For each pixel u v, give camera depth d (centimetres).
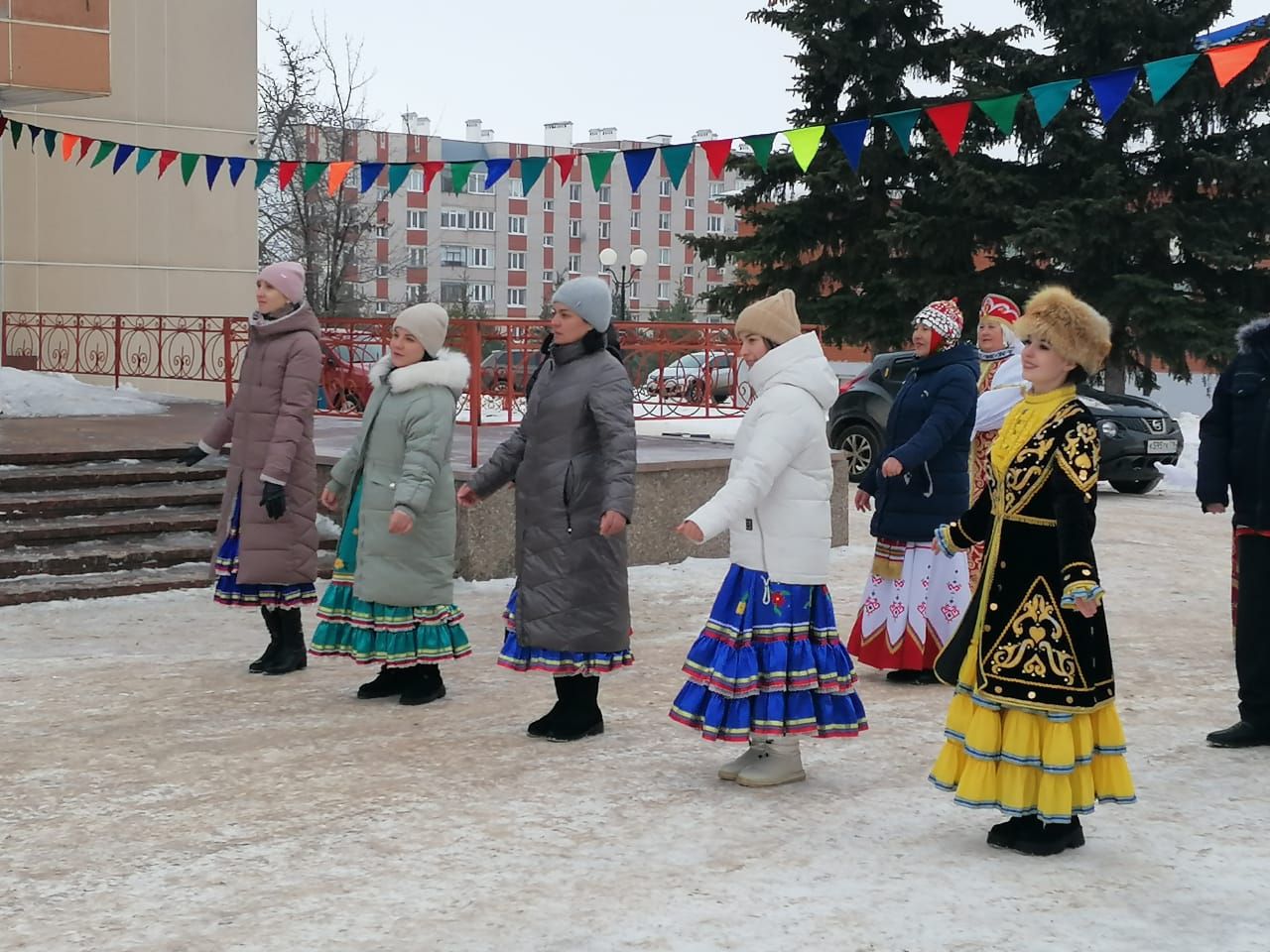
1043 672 436
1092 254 2669
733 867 440
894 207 2944
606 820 484
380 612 634
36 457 1003
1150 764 562
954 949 379
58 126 1861
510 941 382
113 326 1769
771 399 505
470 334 1018
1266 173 2652
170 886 421
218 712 626
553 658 573
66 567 884
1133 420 1568
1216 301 2720
